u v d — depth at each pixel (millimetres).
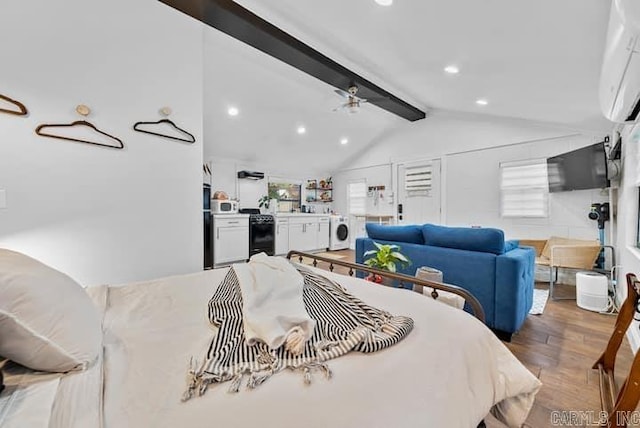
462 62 2510
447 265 2430
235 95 3854
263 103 4137
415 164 5418
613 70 1591
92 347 776
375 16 2125
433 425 669
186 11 2383
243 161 5652
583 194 3607
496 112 4016
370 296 1304
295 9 2338
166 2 2287
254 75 3535
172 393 641
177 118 2520
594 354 1946
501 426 1324
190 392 638
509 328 2094
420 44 2383
